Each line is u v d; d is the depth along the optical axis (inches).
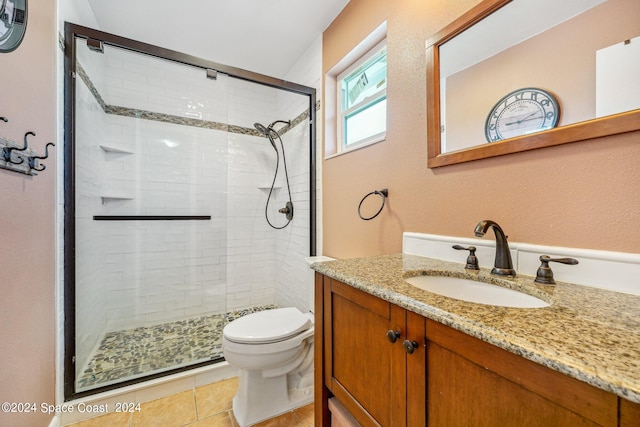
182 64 72.2
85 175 66.3
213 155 99.1
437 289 36.7
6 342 35.4
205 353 71.6
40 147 45.6
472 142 39.3
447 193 43.2
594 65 28.2
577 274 29.2
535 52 32.8
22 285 39.5
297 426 51.5
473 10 38.9
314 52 81.6
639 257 25.4
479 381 19.6
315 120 80.9
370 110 66.0
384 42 61.2
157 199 90.3
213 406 56.4
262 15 71.3
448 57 42.8
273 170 107.1
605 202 27.5
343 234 68.4
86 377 60.5
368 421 29.9
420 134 47.7
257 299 107.2
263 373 52.9
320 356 39.3
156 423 51.7
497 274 33.0
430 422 23.1
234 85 102.1
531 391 16.7
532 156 33.1
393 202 53.4
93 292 71.7
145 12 69.7
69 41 56.4
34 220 43.3
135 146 86.7
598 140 28.0
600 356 15.1
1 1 34.6
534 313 21.5
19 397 38.2
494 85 36.8
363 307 31.1
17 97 38.7
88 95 67.7
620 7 26.7
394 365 26.7
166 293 91.6
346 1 66.8
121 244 84.8
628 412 13.0
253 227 106.6
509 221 35.4
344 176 68.0
